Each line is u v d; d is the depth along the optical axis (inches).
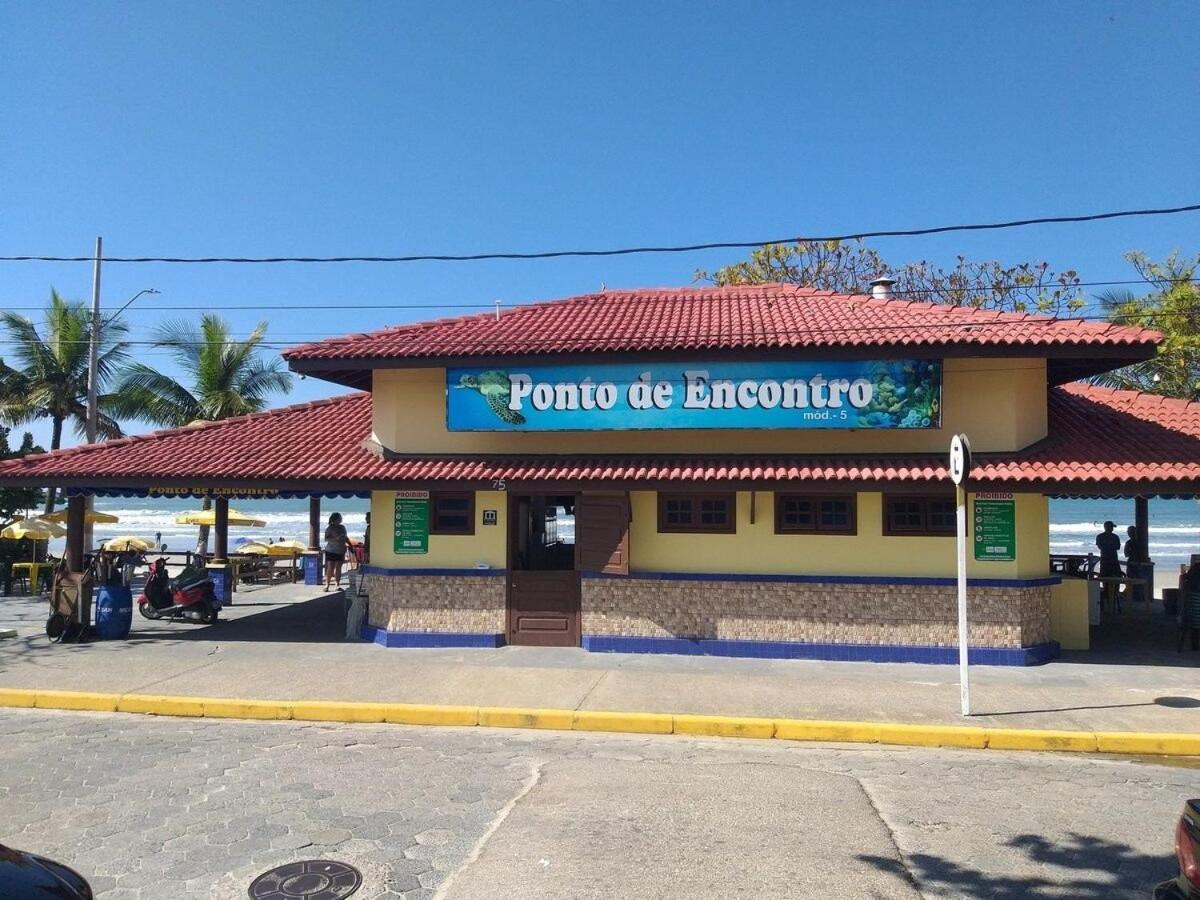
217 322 1226.0
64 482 507.2
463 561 520.4
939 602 474.0
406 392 533.3
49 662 471.2
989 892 200.5
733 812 254.1
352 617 545.3
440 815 251.3
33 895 147.3
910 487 452.4
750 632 488.7
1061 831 240.8
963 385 486.0
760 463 478.9
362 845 227.8
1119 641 543.2
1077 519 2407.7
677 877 207.3
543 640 514.0
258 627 597.9
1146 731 338.3
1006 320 497.7
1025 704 378.9
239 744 334.6
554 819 247.6
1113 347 445.4
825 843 229.8
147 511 3127.5
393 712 374.9
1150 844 231.3
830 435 494.6
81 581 541.0
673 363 488.7
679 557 500.7
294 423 600.1
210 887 202.1
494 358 494.3
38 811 254.4
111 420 1179.9
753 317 557.0
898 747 338.0
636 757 318.3
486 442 525.0
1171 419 514.6
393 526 525.3
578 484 479.8
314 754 319.9
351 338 537.0
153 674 440.1
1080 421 514.9
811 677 433.4
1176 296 904.9
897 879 207.2
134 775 291.4
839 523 490.3
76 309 1139.9
